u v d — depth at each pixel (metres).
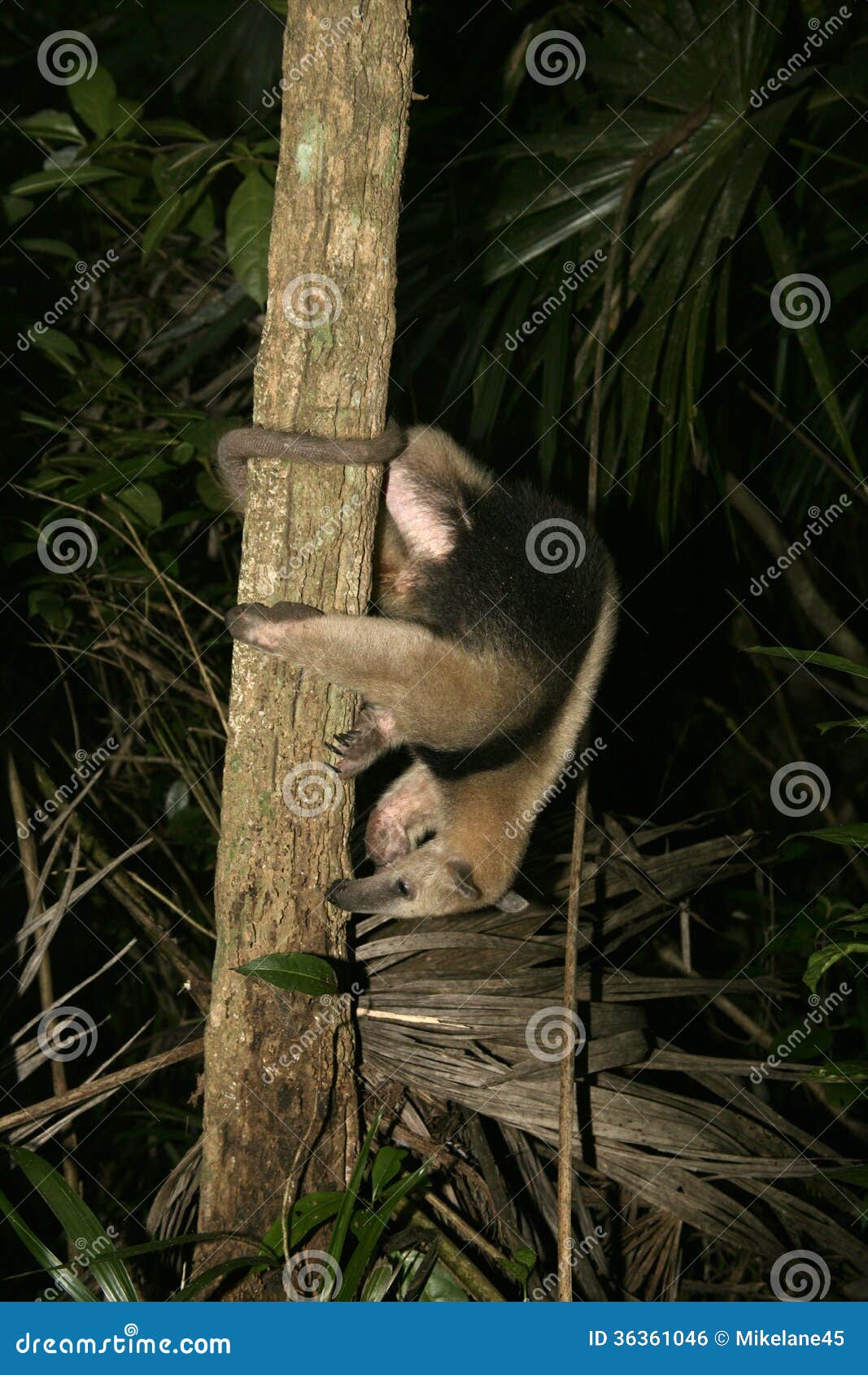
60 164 4.89
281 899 3.28
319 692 3.25
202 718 5.66
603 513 4.70
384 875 3.84
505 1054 3.74
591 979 4.07
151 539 5.53
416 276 5.20
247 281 4.35
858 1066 3.47
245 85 5.88
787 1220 3.78
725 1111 3.88
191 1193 3.58
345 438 3.03
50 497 4.73
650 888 4.35
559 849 4.60
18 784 4.50
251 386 6.04
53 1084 4.89
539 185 4.73
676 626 6.90
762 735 7.30
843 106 5.07
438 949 3.92
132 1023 5.64
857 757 7.13
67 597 5.41
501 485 4.14
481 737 3.82
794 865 6.90
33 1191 4.96
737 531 6.90
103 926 5.55
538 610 3.95
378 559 4.19
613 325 4.26
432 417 6.00
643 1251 3.82
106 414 5.54
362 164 2.82
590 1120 3.74
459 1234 3.52
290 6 2.80
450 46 5.84
